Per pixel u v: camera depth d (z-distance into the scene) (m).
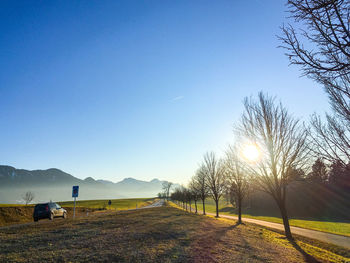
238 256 8.44
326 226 28.77
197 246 9.59
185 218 22.80
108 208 52.16
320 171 9.00
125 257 7.27
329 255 11.84
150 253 7.92
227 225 20.14
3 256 7.01
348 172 6.66
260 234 16.27
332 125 6.89
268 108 16.44
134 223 16.36
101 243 9.22
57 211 24.58
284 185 16.98
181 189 91.81
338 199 43.47
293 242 14.59
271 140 16.34
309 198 49.16
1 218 26.62
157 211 33.69
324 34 3.92
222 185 36.47
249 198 68.75
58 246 8.56
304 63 4.33
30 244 8.88
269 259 8.52
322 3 3.69
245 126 17.14
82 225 15.09
